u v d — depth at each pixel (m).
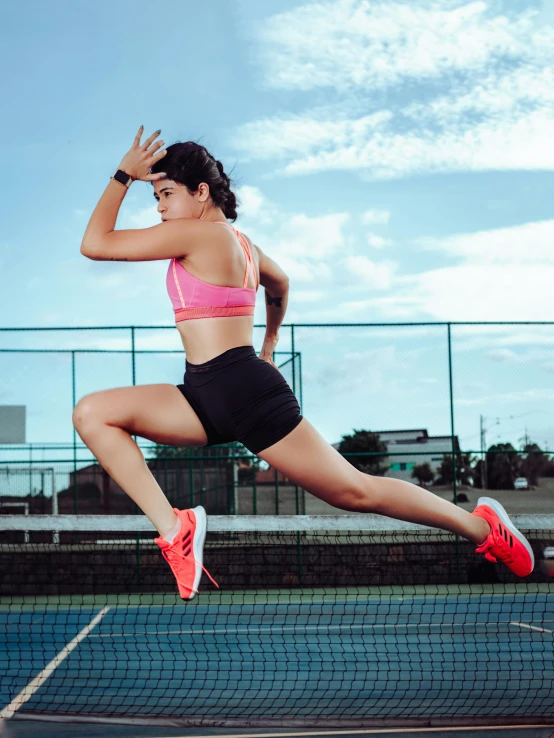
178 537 2.39
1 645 8.81
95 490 15.21
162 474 15.42
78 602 12.89
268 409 2.35
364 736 4.42
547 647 8.05
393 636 9.08
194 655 7.88
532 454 13.22
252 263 2.52
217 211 2.54
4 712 5.18
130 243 2.28
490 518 2.82
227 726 4.73
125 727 4.77
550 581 13.13
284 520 3.80
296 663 7.27
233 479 15.37
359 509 2.56
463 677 6.39
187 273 2.38
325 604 11.95
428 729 4.55
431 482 13.35
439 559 12.86
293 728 4.65
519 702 5.32
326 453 2.42
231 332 2.40
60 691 5.99
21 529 3.88
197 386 2.40
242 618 10.93
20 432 13.27
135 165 2.34
